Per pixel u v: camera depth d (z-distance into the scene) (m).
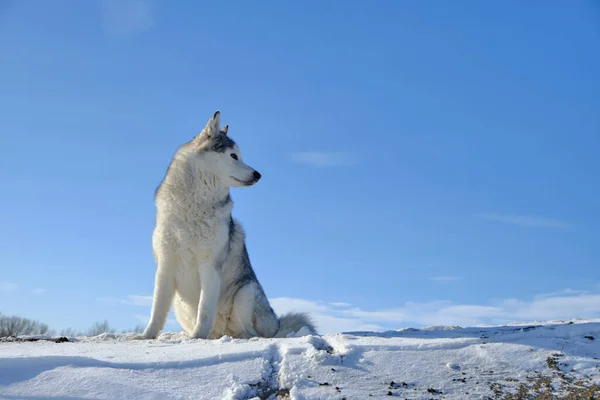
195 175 8.79
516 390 5.56
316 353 6.05
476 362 6.06
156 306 8.85
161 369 5.74
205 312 8.70
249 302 9.38
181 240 8.70
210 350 6.32
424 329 8.35
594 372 5.77
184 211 8.71
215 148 8.97
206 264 8.81
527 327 7.55
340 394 5.43
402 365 5.97
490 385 5.64
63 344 7.58
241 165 9.11
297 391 5.46
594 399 5.29
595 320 8.19
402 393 5.48
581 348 6.27
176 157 9.10
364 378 5.74
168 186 8.86
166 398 5.23
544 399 5.39
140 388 5.34
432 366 5.96
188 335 9.09
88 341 8.35
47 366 5.68
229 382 5.58
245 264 9.62
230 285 9.42
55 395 5.18
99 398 5.15
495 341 6.49
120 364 5.77
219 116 9.12
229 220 9.11
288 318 9.90
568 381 5.65
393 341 6.55
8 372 5.53
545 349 6.22
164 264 8.86
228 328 9.57
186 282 8.99
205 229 8.71
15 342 8.20
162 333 9.48
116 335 9.03
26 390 5.24
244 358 6.00
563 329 6.84
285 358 6.05
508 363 6.00
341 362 6.02
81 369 5.61
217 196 8.93
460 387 5.61
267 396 5.50
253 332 9.50
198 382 5.56
